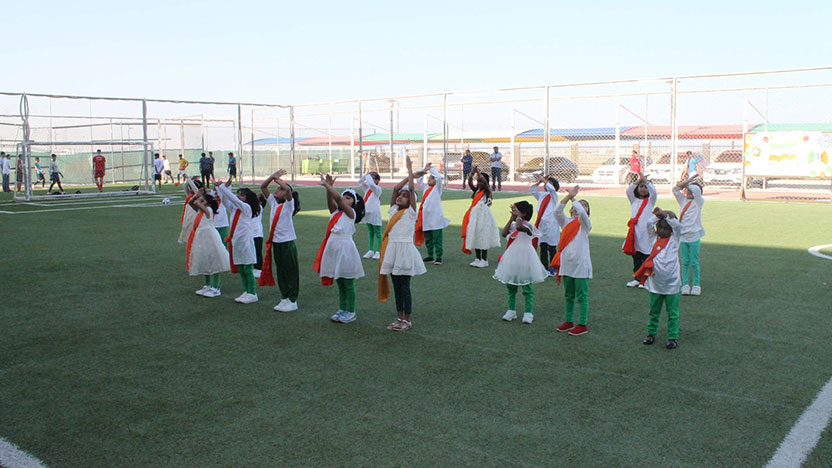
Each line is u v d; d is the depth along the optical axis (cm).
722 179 2536
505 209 1811
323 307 743
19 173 2714
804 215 1602
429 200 1010
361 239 1302
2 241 1241
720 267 954
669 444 393
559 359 554
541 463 370
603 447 389
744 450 385
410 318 666
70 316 700
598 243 1197
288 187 713
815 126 2517
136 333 637
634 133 2983
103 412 446
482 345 595
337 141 4525
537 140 3359
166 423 427
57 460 377
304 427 420
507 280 655
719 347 585
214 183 748
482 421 427
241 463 372
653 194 823
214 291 795
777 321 670
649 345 594
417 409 448
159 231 1388
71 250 1137
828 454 380
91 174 3347
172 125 3209
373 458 377
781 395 470
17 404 460
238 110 2694
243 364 544
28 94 2106
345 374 518
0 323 671
